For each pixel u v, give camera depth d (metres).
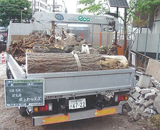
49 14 7.71
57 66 3.45
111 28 8.67
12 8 28.58
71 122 4.34
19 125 4.12
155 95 4.89
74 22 8.12
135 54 8.45
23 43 5.95
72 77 3.37
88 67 3.68
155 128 4.08
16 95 3.08
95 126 4.16
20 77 3.45
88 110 3.77
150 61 7.34
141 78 5.75
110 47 7.94
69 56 3.68
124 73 3.84
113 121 4.41
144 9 9.41
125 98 4.03
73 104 3.55
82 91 3.46
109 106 4.02
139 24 10.22
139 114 4.50
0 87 6.77
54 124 4.21
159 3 8.88
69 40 6.51
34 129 3.96
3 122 4.24
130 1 9.59
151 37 10.56
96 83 3.59
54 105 3.55
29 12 31.80
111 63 3.88
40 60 3.36
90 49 5.67
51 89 3.25
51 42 6.34
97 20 8.39
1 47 16.83
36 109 3.33
